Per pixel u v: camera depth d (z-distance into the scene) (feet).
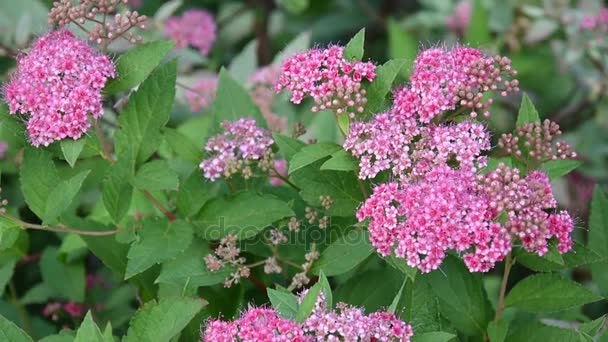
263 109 3.22
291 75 2.50
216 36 3.67
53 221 2.51
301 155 2.48
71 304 2.96
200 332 2.48
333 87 2.47
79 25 2.54
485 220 2.39
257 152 2.60
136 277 2.69
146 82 2.56
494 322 2.52
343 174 2.55
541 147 2.51
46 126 2.48
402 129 2.46
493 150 2.72
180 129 3.20
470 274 2.55
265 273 2.65
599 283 2.62
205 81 3.31
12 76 2.57
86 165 2.96
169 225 2.55
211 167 2.58
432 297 2.46
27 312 3.03
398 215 2.42
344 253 2.52
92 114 2.50
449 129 2.45
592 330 2.44
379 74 2.50
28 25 3.21
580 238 3.27
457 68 2.49
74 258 2.96
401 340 2.34
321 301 2.35
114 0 2.54
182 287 2.59
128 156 2.54
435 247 2.38
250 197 2.56
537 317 2.77
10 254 3.00
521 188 2.40
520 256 2.50
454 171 2.42
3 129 2.57
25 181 2.55
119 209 2.57
